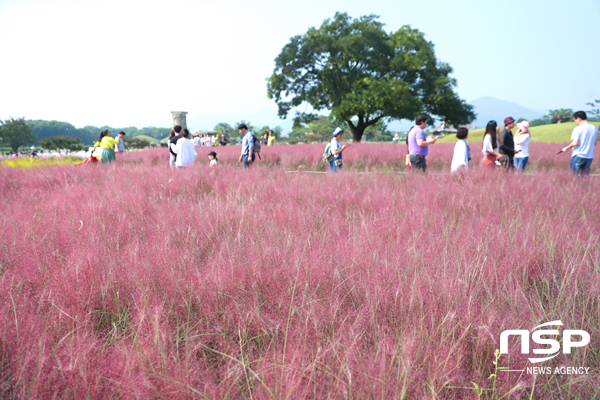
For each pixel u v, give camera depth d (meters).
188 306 1.82
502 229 2.92
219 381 1.38
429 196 4.36
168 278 2.03
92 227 2.96
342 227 3.12
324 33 31.84
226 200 4.31
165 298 1.86
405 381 1.26
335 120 31.77
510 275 2.07
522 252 2.36
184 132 8.48
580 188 4.79
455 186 5.09
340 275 2.03
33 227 2.86
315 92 34.31
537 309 1.80
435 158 12.09
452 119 34.16
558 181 5.63
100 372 1.36
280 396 1.23
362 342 1.54
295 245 2.51
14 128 97.25
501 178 5.76
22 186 5.80
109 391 1.31
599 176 6.92
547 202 4.06
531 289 2.06
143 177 6.04
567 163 10.84
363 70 32.62
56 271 2.06
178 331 1.65
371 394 1.25
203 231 2.89
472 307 1.73
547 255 2.38
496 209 3.79
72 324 1.62
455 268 2.12
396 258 2.23
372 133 98.19
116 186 5.10
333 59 31.25
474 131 50.22
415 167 6.98
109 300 1.86
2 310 1.62
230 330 1.71
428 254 2.35
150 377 1.32
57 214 3.44
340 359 1.39
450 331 1.56
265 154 14.27
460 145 6.97
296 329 1.61
